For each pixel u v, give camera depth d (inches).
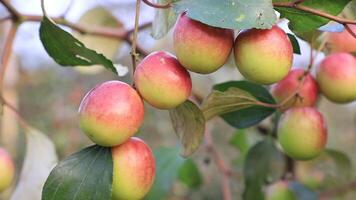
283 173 31.1
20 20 28.6
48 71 107.6
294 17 22.3
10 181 27.1
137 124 21.2
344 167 32.2
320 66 25.6
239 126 25.7
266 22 20.3
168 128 89.3
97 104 20.9
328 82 25.4
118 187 21.5
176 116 22.8
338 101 25.8
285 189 30.3
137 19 21.5
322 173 37.4
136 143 21.8
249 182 30.6
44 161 28.4
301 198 30.2
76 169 21.5
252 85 25.6
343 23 21.5
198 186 38.4
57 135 92.9
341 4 22.3
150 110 89.6
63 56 23.6
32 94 104.2
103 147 21.6
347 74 25.2
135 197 21.6
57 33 22.8
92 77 104.3
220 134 68.6
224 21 20.4
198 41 21.0
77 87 103.6
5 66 28.3
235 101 23.6
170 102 21.3
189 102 22.1
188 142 23.0
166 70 21.2
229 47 21.3
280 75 21.5
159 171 30.9
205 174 67.3
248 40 21.3
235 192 59.3
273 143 30.5
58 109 101.1
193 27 21.0
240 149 37.6
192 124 22.6
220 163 34.2
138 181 21.5
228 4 20.6
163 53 21.6
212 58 21.1
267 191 30.7
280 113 26.7
